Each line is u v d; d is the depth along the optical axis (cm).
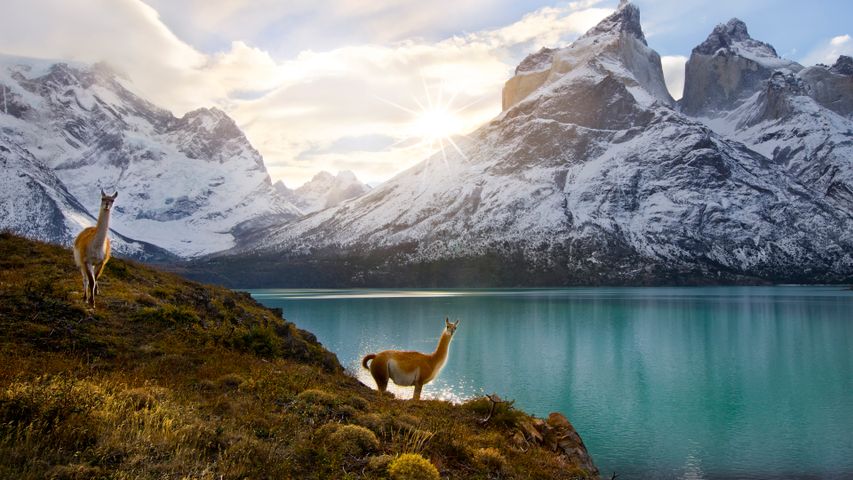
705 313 14338
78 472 1018
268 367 2169
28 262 2805
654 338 9469
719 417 4553
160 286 2989
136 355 1947
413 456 1316
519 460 1744
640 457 3622
